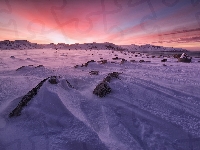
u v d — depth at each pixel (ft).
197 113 15.61
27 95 16.75
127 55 94.68
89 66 45.09
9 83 23.06
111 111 15.87
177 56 78.79
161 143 11.72
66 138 11.65
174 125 13.67
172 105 16.87
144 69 41.32
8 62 56.90
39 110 14.94
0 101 17.38
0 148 10.60
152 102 17.52
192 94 20.02
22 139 11.41
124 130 13.12
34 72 34.27
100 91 19.34
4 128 12.75
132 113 15.49
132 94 19.25
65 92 18.81
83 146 11.12
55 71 35.99
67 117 14.40
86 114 15.46
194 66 47.42
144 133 12.78
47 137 11.69
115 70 39.09
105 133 12.85
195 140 12.00
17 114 14.40
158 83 23.88
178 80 27.43
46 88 18.11
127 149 11.07
